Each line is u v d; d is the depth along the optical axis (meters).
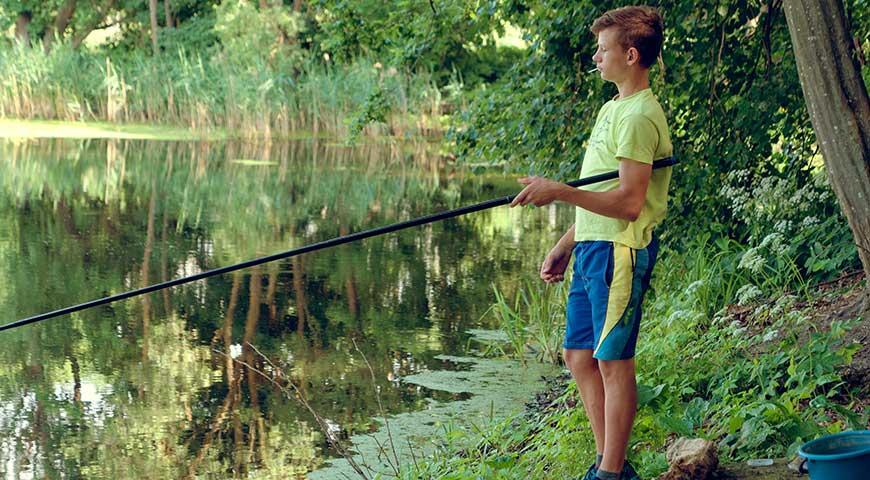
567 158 6.96
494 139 7.30
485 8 7.25
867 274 4.88
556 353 7.32
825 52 4.74
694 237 6.73
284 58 25.06
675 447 4.00
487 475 4.45
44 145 21.09
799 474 3.77
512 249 11.52
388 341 7.80
